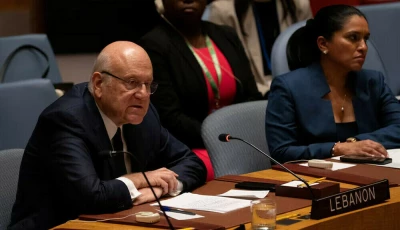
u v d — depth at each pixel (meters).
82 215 4.67
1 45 9.28
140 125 5.44
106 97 5.03
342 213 4.48
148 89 5.04
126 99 4.98
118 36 15.36
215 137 6.40
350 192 4.55
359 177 5.37
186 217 4.49
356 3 10.91
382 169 5.72
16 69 9.15
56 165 4.91
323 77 6.61
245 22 9.53
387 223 4.71
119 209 4.76
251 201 4.47
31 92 7.35
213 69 8.15
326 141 6.54
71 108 5.05
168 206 4.78
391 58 9.27
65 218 5.02
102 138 5.08
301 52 6.74
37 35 9.49
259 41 9.59
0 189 5.19
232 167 6.38
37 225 4.99
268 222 4.16
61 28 15.03
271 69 8.85
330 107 6.56
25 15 14.48
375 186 4.71
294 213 4.54
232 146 6.43
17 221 5.09
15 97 7.27
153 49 7.94
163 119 7.83
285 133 6.46
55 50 15.06
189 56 8.03
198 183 5.38
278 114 6.52
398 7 9.32
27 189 5.07
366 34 6.48
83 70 14.00
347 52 6.44
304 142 6.55
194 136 7.77
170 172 5.14
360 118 6.68
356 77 6.74
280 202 4.80
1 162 5.25
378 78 6.90
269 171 5.78
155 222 4.36
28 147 5.12
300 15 9.75
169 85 7.88
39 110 7.35
